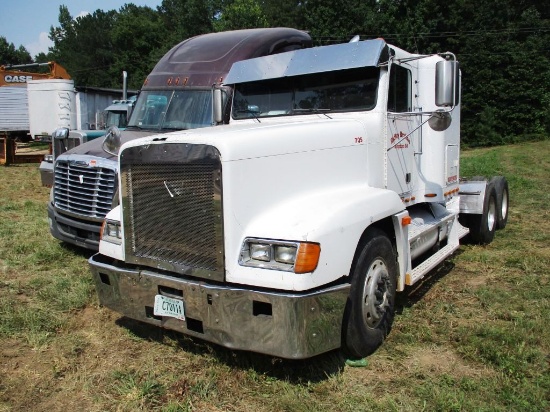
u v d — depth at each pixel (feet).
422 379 12.41
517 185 43.57
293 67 17.25
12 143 60.23
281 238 11.27
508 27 110.93
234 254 11.62
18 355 13.89
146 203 12.80
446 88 14.92
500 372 12.57
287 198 12.85
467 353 13.53
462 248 24.73
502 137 104.68
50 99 77.25
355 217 12.60
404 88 17.47
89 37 264.52
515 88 103.91
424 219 19.38
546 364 12.95
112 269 13.66
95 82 248.52
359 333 13.01
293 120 16.55
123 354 13.94
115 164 20.90
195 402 11.62
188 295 12.09
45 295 17.84
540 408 11.09
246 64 18.48
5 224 28.81
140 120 27.58
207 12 192.54
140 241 13.08
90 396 11.95
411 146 18.16
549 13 122.93
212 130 13.25
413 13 111.04
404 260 15.06
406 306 16.87
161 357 13.71
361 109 16.30
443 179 20.35
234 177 11.55
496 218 26.71
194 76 26.84
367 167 15.49
